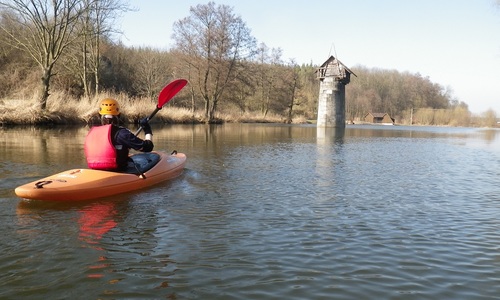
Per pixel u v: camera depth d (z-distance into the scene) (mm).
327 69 39500
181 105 48750
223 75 38656
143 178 5949
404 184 7035
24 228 4035
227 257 3418
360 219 4668
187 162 9000
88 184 5160
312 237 3975
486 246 3814
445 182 7336
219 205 5168
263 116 55375
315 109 78812
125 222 4328
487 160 11211
